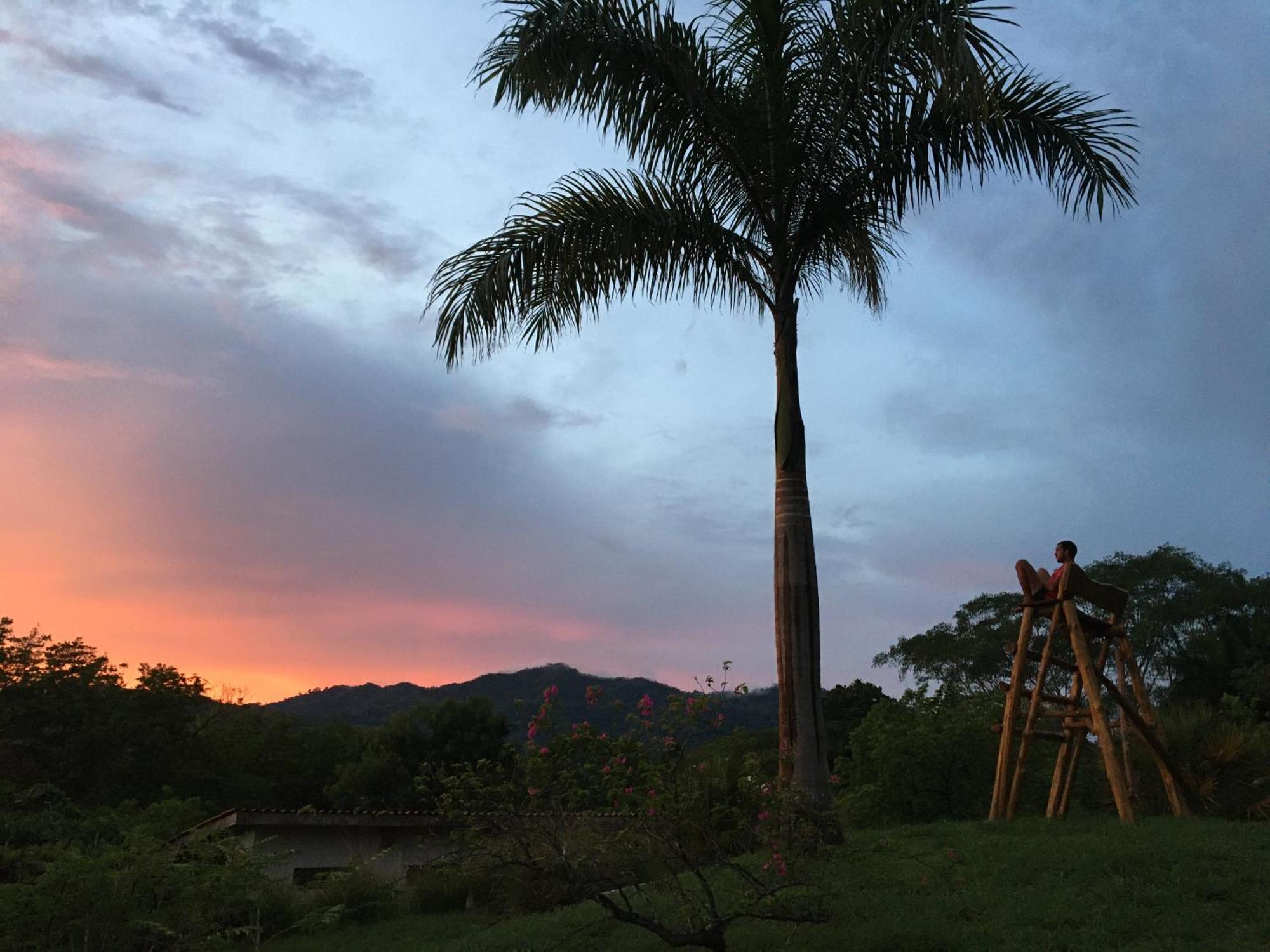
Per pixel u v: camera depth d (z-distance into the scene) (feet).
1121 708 38.60
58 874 28.81
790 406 36.37
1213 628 121.49
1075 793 49.67
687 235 36.99
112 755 126.41
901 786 50.67
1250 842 27.78
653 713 30.17
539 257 35.65
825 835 30.68
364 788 122.11
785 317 37.37
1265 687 104.27
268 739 168.66
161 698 134.41
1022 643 39.93
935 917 22.53
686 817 29.89
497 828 25.41
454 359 35.58
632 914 21.52
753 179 37.50
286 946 40.09
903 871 27.17
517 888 36.63
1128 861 25.91
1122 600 39.83
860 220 37.68
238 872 32.94
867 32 34.09
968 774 50.52
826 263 40.04
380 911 45.80
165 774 133.80
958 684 132.77
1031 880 25.31
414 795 120.47
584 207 36.60
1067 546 38.37
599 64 35.40
